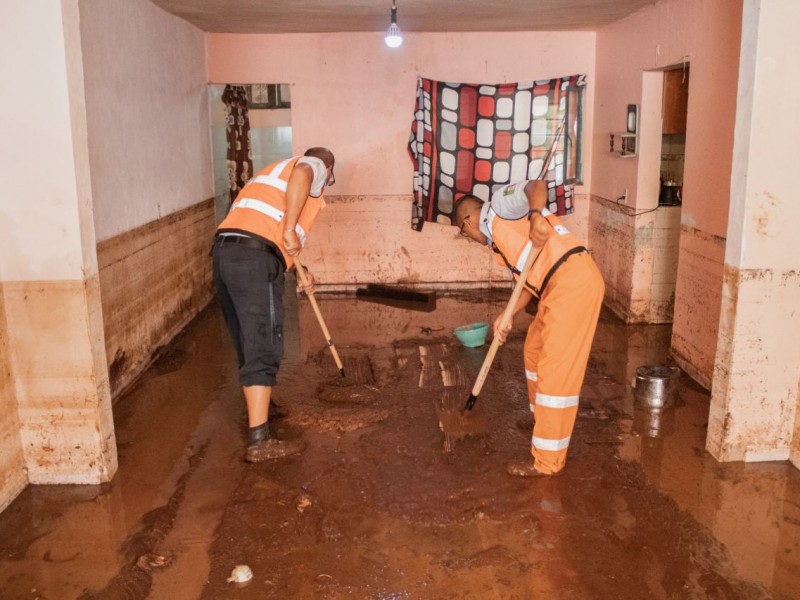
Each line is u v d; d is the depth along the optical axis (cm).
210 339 562
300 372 478
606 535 288
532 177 689
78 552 283
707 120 448
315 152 378
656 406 416
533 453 336
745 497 316
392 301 679
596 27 650
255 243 346
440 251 717
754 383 340
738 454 348
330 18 595
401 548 282
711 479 332
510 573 266
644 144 558
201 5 539
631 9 555
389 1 520
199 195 656
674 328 499
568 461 350
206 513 310
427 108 683
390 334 566
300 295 703
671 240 572
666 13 508
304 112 693
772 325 334
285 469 346
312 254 718
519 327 582
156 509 312
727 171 420
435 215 703
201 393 448
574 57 677
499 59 679
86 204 317
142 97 507
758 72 311
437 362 495
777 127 316
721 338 346
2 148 302
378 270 722
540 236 312
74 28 306
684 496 317
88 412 327
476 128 683
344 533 293
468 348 525
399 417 402
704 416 404
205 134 678
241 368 353
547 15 582
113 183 448
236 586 261
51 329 319
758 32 309
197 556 279
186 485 334
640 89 557
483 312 634
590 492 321
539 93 673
